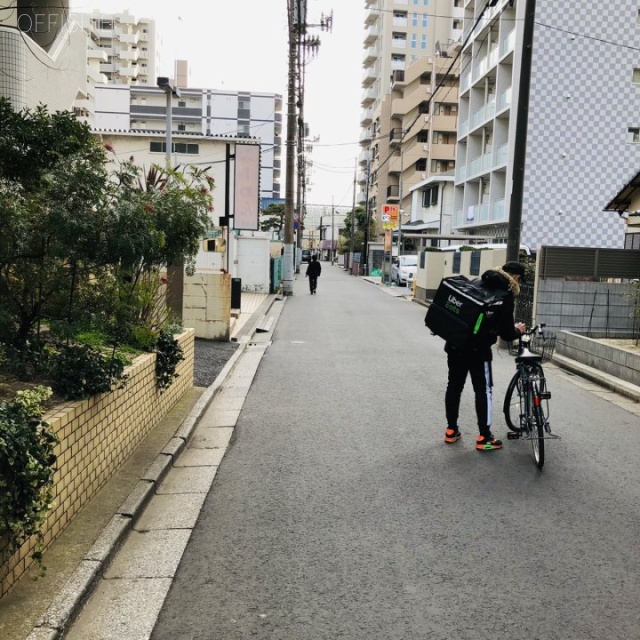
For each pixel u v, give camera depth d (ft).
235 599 11.53
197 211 20.49
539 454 18.89
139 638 10.28
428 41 261.24
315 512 15.64
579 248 42.75
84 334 18.62
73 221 14.80
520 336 20.68
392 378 33.47
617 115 101.81
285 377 33.45
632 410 26.99
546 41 100.48
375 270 173.37
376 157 255.09
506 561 13.12
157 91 286.25
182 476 18.13
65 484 13.28
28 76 40.11
